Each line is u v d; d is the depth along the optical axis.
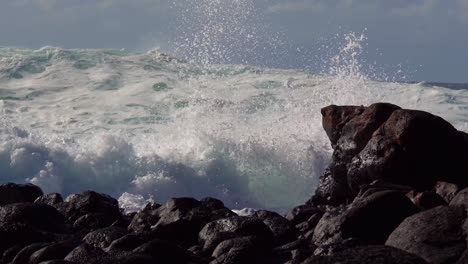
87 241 21.64
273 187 55.44
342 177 30.81
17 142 52.72
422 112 28.75
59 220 24.55
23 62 84.31
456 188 25.59
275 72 83.25
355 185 29.58
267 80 79.50
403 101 72.81
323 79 79.44
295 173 56.06
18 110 71.19
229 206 53.94
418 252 17.58
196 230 23.66
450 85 92.06
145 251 19.44
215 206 26.97
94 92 76.81
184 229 23.69
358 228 20.97
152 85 78.50
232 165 55.75
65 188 51.97
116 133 62.34
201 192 53.97
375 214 21.09
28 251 20.16
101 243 21.48
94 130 64.44
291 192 55.56
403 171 28.19
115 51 89.56
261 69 84.06
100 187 52.56
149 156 53.97
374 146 28.91
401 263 14.53
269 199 54.84
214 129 61.75
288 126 61.59
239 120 65.44
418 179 28.19
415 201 23.31
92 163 52.88
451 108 72.62
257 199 54.72
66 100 74.50
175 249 19.78
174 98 74.25
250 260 19.45
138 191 52.25
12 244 21.75
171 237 23.61
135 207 43.41
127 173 53.16
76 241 20.61
